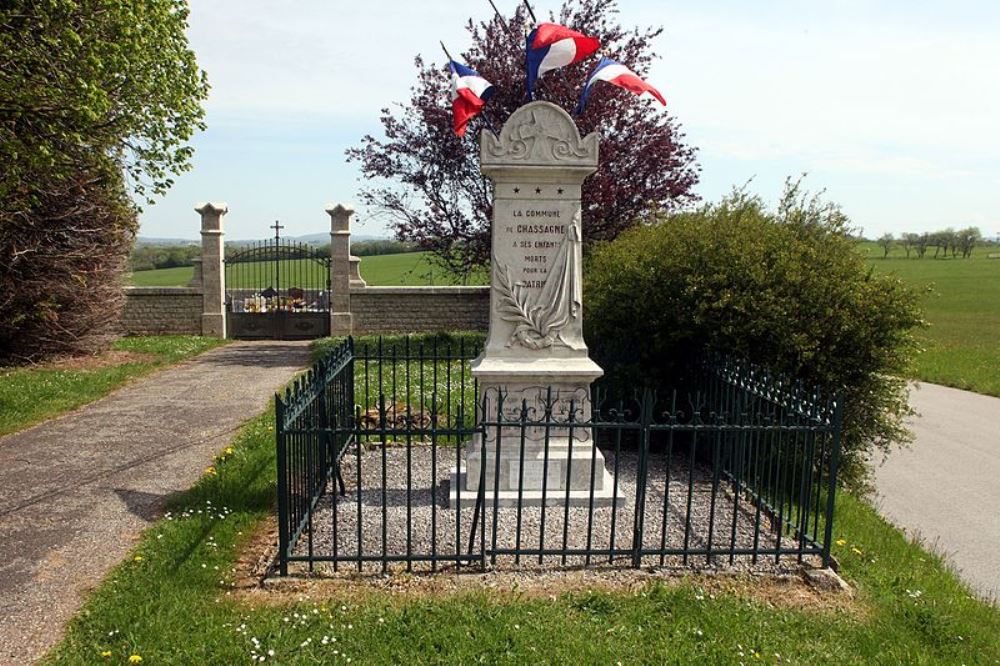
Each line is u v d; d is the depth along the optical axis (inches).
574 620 165.5
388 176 689.6
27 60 331.9
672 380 327.6
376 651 151.9
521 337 238.5
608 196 619.5
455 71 255.4
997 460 373.4
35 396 394.3
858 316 279.0
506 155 228.1
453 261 731.4
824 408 208.5
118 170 454.9
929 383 604.1
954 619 177.3
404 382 443.5
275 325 749.3
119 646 154.1
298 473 213.3
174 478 272.1
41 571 193.2
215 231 725.3
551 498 235.1
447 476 267.7
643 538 215.5
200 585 181.6
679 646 156.3
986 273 2018.9
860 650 159.8
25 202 419.8
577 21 647.1
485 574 188.5
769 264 294.4
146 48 369.7
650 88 246.1
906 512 293.9
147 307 729.6
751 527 228.4
